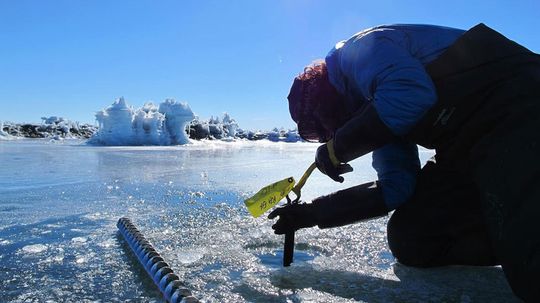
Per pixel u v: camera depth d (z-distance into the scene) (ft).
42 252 7.43
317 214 6.68
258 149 49.70
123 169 21.66
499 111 5.36
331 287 5.99
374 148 6.01
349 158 6.24
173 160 28.53
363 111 5.98
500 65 5.57
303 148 54.90
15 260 6.99
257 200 7.08
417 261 6.71
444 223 6.56
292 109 7.08
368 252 7.68
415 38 6.09
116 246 7.80
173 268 6.71
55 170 20.68
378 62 5.86
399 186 6.74
